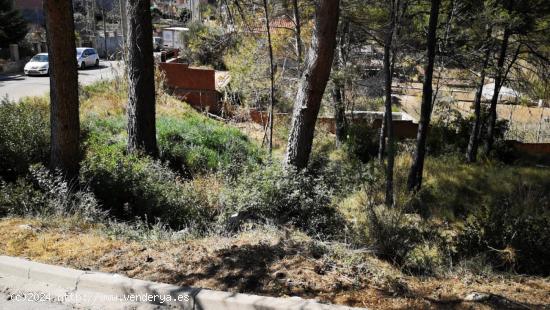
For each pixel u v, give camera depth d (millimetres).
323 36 8195
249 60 17688
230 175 9031
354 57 17000
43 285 4039
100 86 18422
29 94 19797
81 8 41750
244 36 17266
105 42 38844
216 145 13258
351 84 16953
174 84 23250
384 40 12523
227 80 25609
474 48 14977
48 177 6523
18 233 4934
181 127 13883
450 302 3768
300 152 8703
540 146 21438
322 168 9242
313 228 6344
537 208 8695
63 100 6664
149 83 10219
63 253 4531
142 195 7016
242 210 6656
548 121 27156
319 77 8422
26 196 5898
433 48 11758
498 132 20422
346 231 6047
